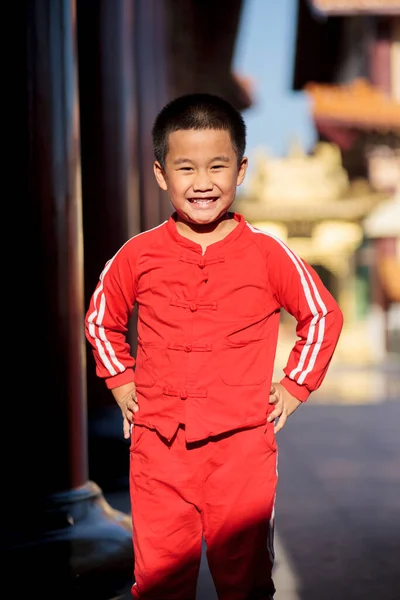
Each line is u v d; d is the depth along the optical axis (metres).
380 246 25.73
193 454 2.30
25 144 3.19
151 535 2.32
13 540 3.07
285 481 5.33
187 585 2.34
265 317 2.37
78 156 3.37
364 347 25.14
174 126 2.30
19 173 3.19
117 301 2.46
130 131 5.50
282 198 26.09
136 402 2.40
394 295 25.12
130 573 3.24
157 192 7.68
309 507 4.55
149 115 7.11
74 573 3.05
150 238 2.41
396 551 3.68
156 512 2.32
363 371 20.12
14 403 3.21
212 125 2.28
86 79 5.24
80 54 5.28
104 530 3.24
